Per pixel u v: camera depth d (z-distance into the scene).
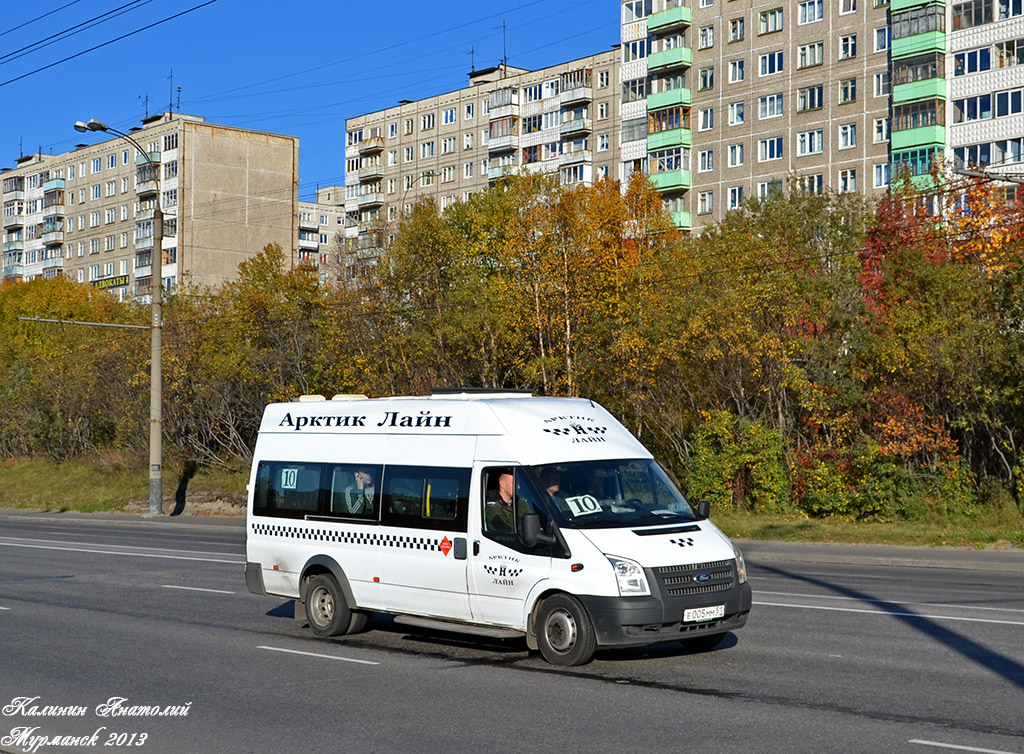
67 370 52.78
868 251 30.39
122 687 9.83
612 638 9.95
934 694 8.87
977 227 29.33
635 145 69.19
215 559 22.30
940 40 54.84
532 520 10.41
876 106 58.19
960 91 54.47
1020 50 52.41
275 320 42.16
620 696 9.03
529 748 7.45
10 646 12.09
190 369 44.84
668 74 67.88
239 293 44.25
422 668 10.52
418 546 11.66
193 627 13.38
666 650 11.12
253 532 13.48
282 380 41.81
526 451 11.00
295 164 88.25
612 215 33.75
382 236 41.12
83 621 13.91
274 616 14.29
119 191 92.44
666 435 31.80
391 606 11.89
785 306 29.17
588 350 33.03
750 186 63.56
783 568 20.00
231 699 9.25
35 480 51.41
